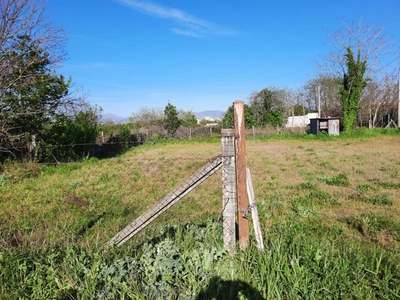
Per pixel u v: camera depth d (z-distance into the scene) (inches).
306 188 379.6
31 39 615.2
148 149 946.7
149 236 197.2
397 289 132.9
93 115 934.4
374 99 1520.7
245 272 143.1
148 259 148.6
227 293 133.3
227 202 156.9
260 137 1171.3
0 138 574.2
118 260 149.0
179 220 246.5
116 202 340.5
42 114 659.4
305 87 2146.9
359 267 145.4
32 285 142.9
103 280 138.9
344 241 205.2
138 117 1796.3
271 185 400.8
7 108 594.9
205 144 1040.8
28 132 645.9
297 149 821.2
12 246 181.2
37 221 270.8
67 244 174.4
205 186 394.9
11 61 582.6
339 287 133.6
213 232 173.3
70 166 603.5
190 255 152.6
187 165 580.1
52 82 669.9
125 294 130.0
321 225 243.3
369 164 550.6
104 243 185.3
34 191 403.5
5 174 494.6
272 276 136.3
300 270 138.7
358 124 1578.5
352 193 350.9
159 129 1245.1
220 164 155.3
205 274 139.6
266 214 270.8
